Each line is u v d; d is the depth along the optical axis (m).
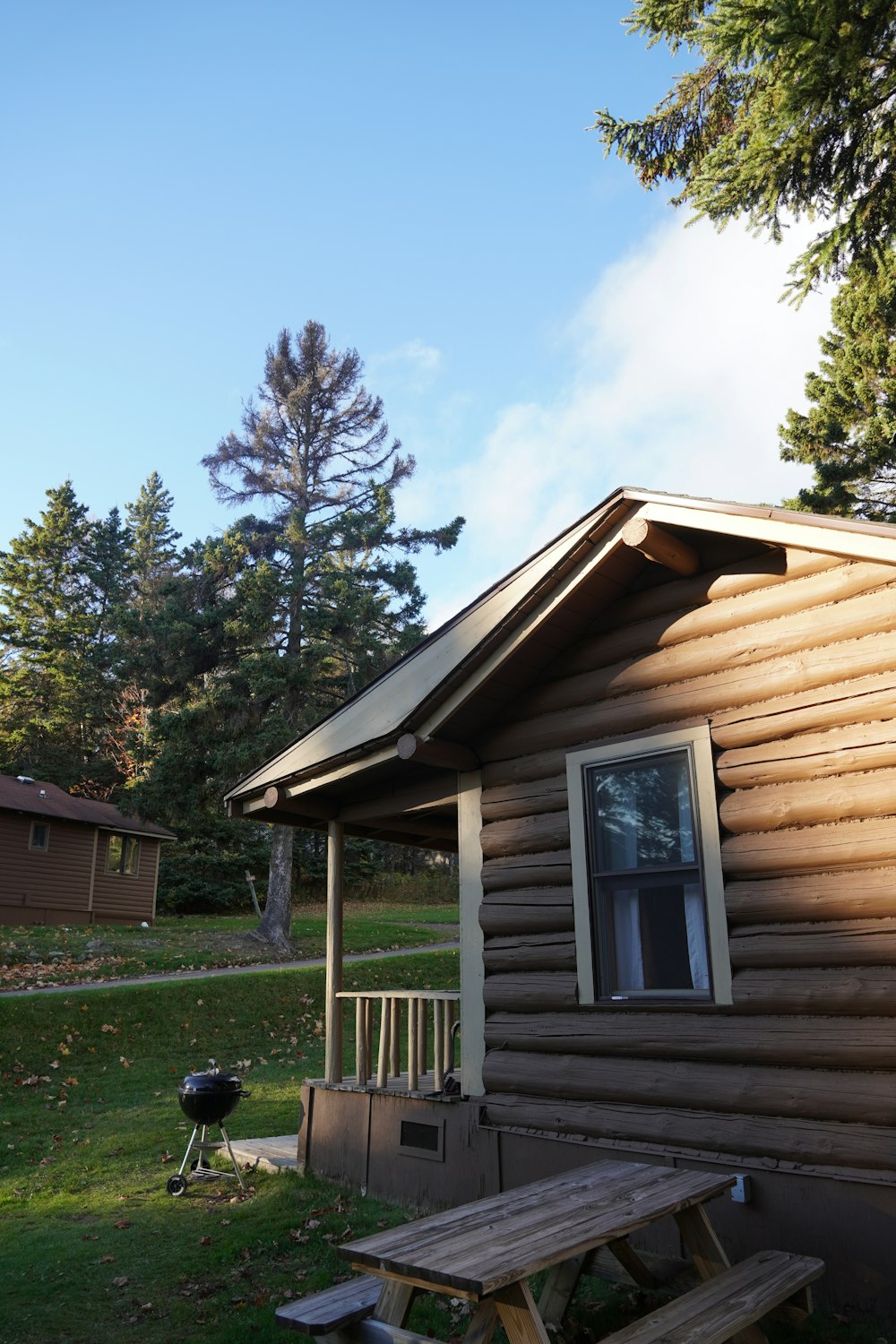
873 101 8.20
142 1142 9.51
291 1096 11.62
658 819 5.84
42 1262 6.05
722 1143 5.02
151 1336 4.87
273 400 29.94
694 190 8.70
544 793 6.49
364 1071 7.54
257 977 18.39
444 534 27.42
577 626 6.46
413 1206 6.69
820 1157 4.64
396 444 30.41
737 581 5.73
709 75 9.97
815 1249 4.57
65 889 28.14
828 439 20.95
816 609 5.34
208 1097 7.63
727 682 5.62
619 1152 5.47
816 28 7.30
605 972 5.87
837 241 8.87
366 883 39.22
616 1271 4.81
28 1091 12.05
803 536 5.10
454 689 6.50
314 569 26.33
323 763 7.56
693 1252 4.26
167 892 34.25
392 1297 3.66
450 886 40.41
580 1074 5.80
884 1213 4.39
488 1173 6.20
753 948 5.15
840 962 4.82
